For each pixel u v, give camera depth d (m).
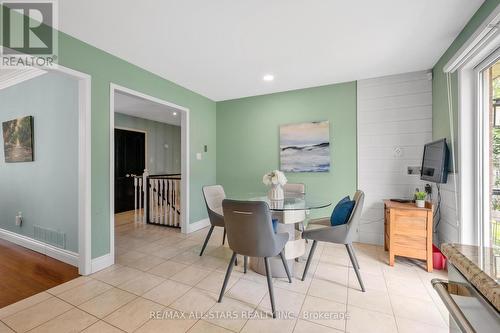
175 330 1.57
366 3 1.78
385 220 2.97
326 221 2.69
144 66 2.88
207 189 3.05
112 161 2.53
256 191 4.12
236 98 4.24
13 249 3.00
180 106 3.58
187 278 2.27
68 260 2.58
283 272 2.29
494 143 1.98
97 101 2.40
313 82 3.46
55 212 2.74
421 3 1.77
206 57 2.66
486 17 1.71
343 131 3.44
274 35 2.22
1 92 3.34
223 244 3.15
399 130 3.12
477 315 0.61
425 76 2.99
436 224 2.77
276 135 3.93
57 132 2.71
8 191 3.29
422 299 1.92
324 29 2.12
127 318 1.68
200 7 1.82
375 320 1.67
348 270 2.45
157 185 4.33
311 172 3.64
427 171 2.71
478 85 2.05
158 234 3.71
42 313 1.74
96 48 2.40
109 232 2.52
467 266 0.66
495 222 1.98
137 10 1.84
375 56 2.64
